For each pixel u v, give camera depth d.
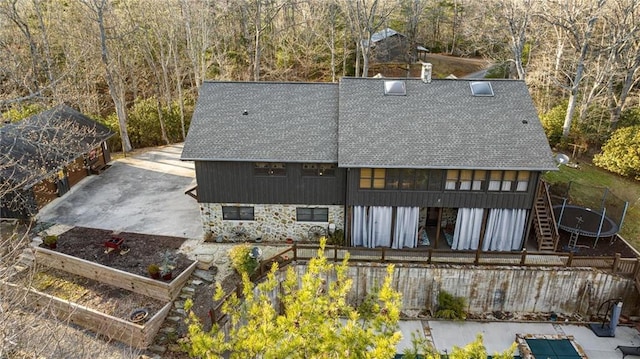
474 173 21.30
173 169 31.56
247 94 24.23
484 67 51.72
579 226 23.67
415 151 21.20
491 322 21.45
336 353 9.15
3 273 15.16
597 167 30.48
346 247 21.41
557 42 39.38
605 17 31.88
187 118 40.56
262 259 21.31
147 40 40.97
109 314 18.34
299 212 23.08
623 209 24.30
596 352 19.72
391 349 8.76
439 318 21.48
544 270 21.11
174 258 21.33
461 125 22.23
